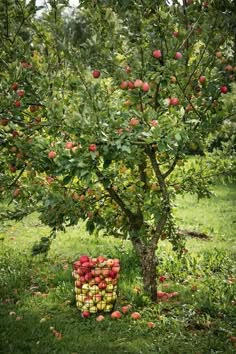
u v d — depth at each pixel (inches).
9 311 246.2
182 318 240.5
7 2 249.8
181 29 234.5
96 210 260.1
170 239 297.7
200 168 267.0
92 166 223.1
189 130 238.7
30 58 249.8
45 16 244.2
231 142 269.3
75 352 218.1
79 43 240.8
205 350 221.1
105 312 246.8
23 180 259.6
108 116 227.8
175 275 290.4
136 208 256.1
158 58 235.8
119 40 236.4
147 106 242.1
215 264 307.6
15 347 219.3
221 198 554.6
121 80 234.4
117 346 222.5
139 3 239.9
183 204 512.4
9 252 319.9
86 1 243.6
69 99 244.1
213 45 240.8
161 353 218.8
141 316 243.3
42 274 285.1
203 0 242.8
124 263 299.0
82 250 332.8
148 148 244.8
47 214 245.9
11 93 240.4
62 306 252.4
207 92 241.0
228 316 244.8
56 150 233.1
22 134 250.7
